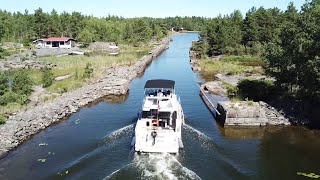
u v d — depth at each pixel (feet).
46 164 82.02
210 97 144.46
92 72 186.70
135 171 76.13
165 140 85.92
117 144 93.30
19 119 108.78
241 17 372.99
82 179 73.72
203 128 108.37
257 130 106.93
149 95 110.52
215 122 114.42
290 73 123.13
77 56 267.18
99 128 107.55
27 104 126.21
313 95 110.52
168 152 85.56
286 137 100.48
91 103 138.51
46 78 158.61
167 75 202.69
